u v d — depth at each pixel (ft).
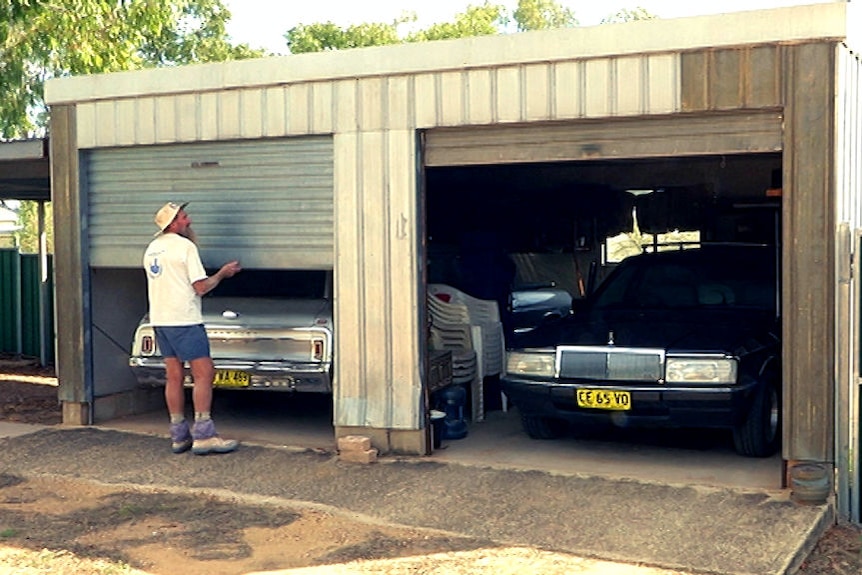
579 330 26.81
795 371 22.44
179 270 27.09
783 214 22.40
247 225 28.63
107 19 55.16
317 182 27.61
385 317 26.63
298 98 27.45
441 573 19.06
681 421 24.88
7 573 19.47
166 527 22.18
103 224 30.91
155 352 29.94
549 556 19.84
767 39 22.31
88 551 20.68
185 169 29.48
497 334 32.53
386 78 26.32
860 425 22.85
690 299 29.55
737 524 20.79
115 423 31.83
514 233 41.52
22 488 25.50
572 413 25.80
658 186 38.60
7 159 33.58
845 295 22.20
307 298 30.40
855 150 23.84
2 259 51.65
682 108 23.21
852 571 19.33
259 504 23.62
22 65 57.11
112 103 30.14
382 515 22.44
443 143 26.14
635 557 19.58
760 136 22.90
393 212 26.43
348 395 27.14
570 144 24.81
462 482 24.22
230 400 35.58
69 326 31.50
